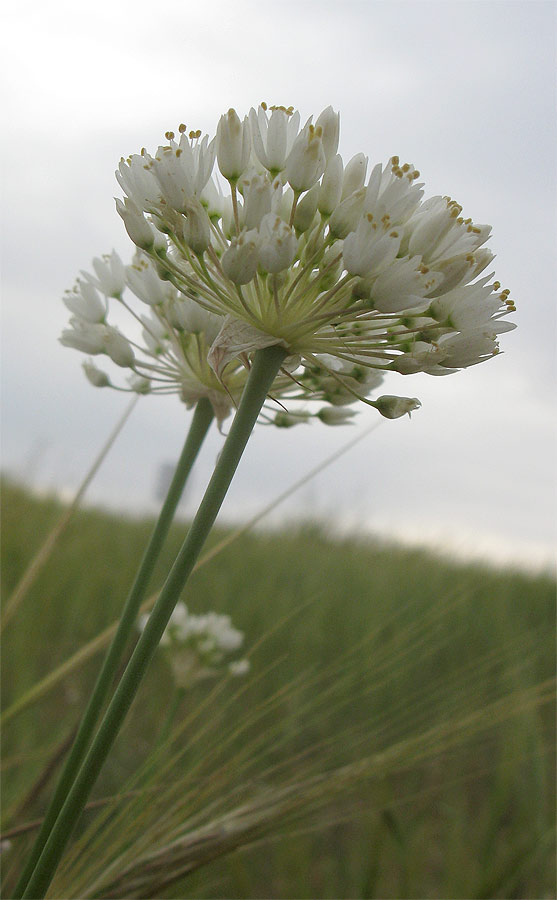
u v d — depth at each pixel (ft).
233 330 0.48
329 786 0.62
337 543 2.82
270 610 1.76
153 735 1.19
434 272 0.45
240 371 0.56
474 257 0.47
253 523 0.66
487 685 0.83
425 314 0.49
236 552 2.24
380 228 0.45
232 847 0.58
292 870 1.01
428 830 1.16
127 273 0.57
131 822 0.61
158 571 1.80
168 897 0.63
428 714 0.74
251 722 0.65
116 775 1.13
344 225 0.47
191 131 0.50
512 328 0.49
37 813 0.85
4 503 1.81
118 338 0.58
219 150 0.48
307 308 0.48
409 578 2.09
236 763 0.64
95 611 1.67
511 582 2.24
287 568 2.26
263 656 1.55
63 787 0.48
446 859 1.12
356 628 1.69
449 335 0.51
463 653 1.56
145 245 0.48
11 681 1.21
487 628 1.73
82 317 0.60
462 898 1.03
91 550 1.96
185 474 0.54
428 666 1.35
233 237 0.51
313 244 0.48
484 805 1.31
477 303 0.48
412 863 1.05
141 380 0.61
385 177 0.47
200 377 0.56
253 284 0.50
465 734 0.70
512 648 1.08
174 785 0.61
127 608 0.51
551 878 1.08
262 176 0.46
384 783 0.95
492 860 1.07
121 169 0.49
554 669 1.22
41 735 1.12
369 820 1.10
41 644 1.46
